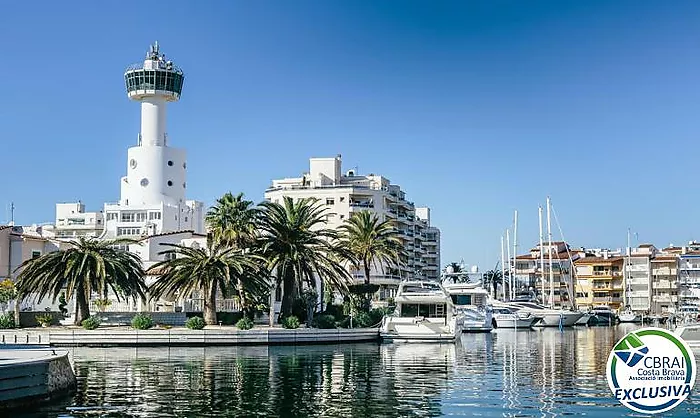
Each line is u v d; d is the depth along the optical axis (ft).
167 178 475.72
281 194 499.51
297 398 117.19
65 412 102.37
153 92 471.62
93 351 209.05
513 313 418.31
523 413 105.29
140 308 304.50
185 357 189.37
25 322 262.47
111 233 447.01
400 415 103.14
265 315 290.97
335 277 270.87
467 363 176.96
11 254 326.03
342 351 213.05
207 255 254.47
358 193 490.49
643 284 629.10
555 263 648.38
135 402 112.16
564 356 200.64
